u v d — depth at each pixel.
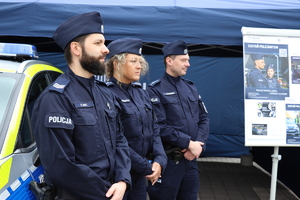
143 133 2.19
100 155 1.54
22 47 2.54
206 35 3.36
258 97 2.97
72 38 1.54
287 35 3.08
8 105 2.00
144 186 2.30
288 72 3.04
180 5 3.41
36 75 2.39
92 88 1.60
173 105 2.72
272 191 3.17
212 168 5.55
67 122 1.44
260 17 3.33
